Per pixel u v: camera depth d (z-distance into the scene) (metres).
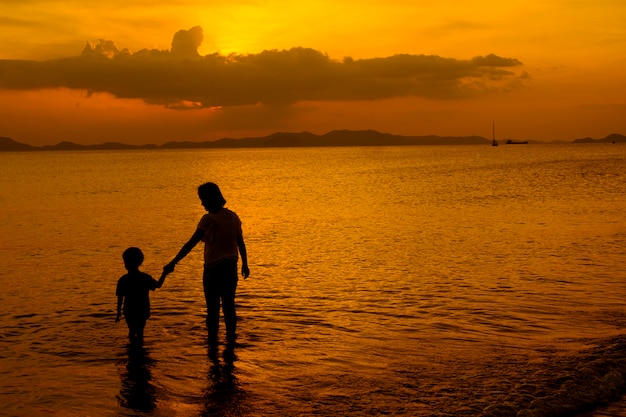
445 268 12.34
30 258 14.19
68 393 5.70
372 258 13.67
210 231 7.34
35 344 7.32
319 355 6.83
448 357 6.69
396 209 25.78
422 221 21.12
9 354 6.92
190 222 22.22
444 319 8.40
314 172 68.25
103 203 30.50
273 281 11.20
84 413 5.24
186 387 5.86
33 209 27.33
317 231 18.77
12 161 136.25
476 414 5.10
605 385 5.77
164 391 5.75
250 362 6.61
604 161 90.62
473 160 107.62
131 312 7.33
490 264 12.69
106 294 10.28
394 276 11.58
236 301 9.59
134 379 6.09
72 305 9.44
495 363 6.44
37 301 9.72
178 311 9.01
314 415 5.15
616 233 17.05
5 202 30.98
